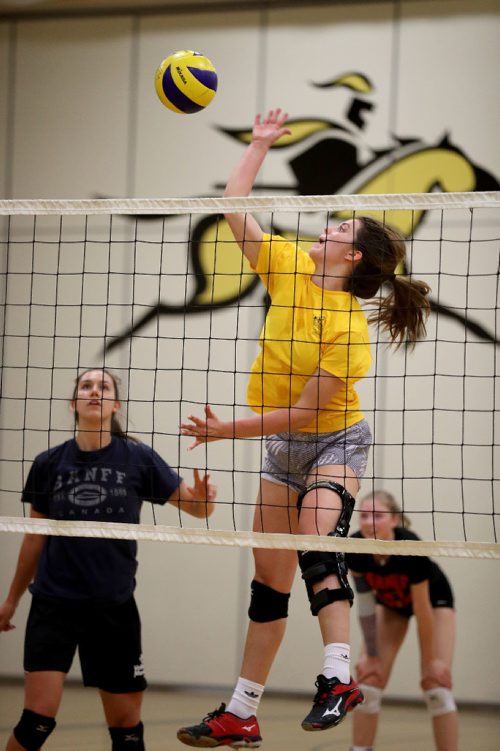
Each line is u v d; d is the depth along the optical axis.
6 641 16.53
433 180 15.96
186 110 8.32
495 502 15.42
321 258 7.68
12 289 16.97
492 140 15.83
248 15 16.81
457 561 15.46
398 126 16.16
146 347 16.56
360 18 16.45
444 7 16.16
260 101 16.69
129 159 17.05
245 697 7.59
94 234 16.81
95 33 17.33
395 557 10.81
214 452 16.23
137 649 8.92
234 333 16.30
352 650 15.31
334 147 16.33
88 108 17.25
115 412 9.43
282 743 12.30
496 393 15.47
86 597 8.66
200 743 7.39
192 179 16.83
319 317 7.39
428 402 15.70
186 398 16.36
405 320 7.98
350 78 16.39
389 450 15.82
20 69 17.50
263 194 16.52
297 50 16.62
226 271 16.33
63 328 16.80
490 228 15.63
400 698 15.30
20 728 8.44
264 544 7.23
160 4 17.06
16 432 16.75
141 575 16.42
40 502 9.10
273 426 7.23
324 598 6.91
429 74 16.12
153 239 16.62
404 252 7.93
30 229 16.98
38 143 17.33
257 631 7.73
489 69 15.93
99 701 14.98
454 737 10.72
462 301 15.65
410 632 15.39
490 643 15.20
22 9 17.45
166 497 9.18
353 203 7.50
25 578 9.22
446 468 15.60
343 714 6.57
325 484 7.21
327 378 7.23
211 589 16.20
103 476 8.95
